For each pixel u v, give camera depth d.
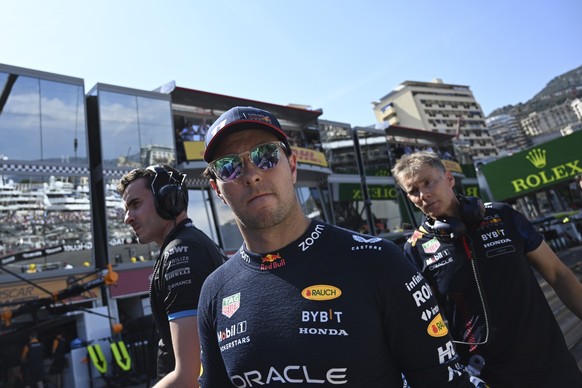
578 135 15.24
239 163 1.14
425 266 2.14
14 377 7.86
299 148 19.61
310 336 1.00
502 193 16.30
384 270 1.03
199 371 1.36
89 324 9.26
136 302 13.04
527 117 171.75
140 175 1.98
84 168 13.31
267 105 19.30
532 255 1.99
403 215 25.02
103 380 8.50
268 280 1.11
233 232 16.66
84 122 13.66
